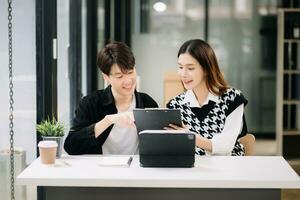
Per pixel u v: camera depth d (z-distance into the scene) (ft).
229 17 22.04
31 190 9.89
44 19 9.88
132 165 7.73
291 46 20.53
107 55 8.56
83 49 15.74
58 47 11.59
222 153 8.66
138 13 21.93
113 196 7.58
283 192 15.16
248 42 22.15
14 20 9.50
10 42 8.62
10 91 8.67
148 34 22.03
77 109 9.07
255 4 22.00
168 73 14.11
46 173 7.21
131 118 8.20
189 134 7.50
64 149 8.79
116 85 8.62
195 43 8.87
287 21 19.93
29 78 9.88
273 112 22.39
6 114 9.63
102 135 8.66
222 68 22.25
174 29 22.06
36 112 9.98
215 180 6.82
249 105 22.39
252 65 22.25
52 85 10.02
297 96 21.40
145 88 22.15
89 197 7.59
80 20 14.26
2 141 9.64
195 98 9.21
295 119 21.68
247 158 8.27
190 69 8.82
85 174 7.14
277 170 7.41
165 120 7.97
